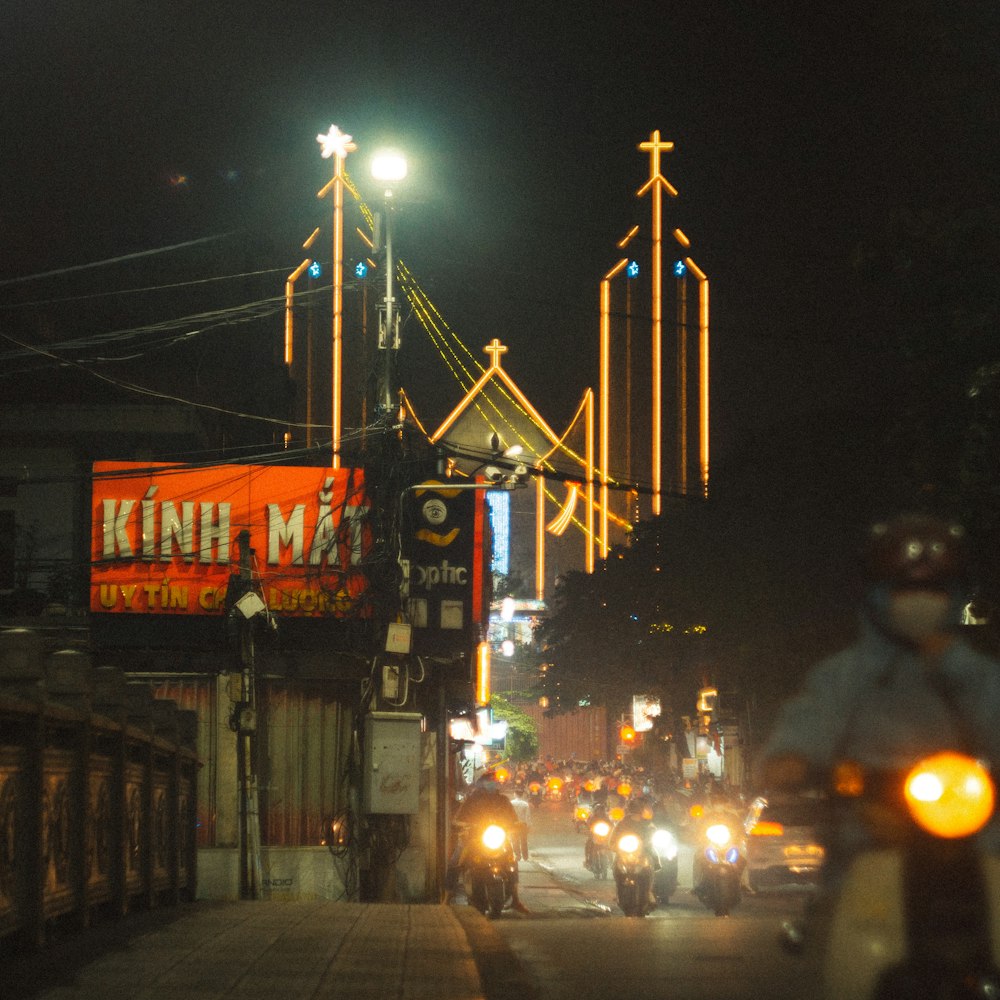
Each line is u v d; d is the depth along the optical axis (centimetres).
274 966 1183
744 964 1298
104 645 3500
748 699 6612
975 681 498
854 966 475
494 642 10281
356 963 1225
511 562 15038
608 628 8369
